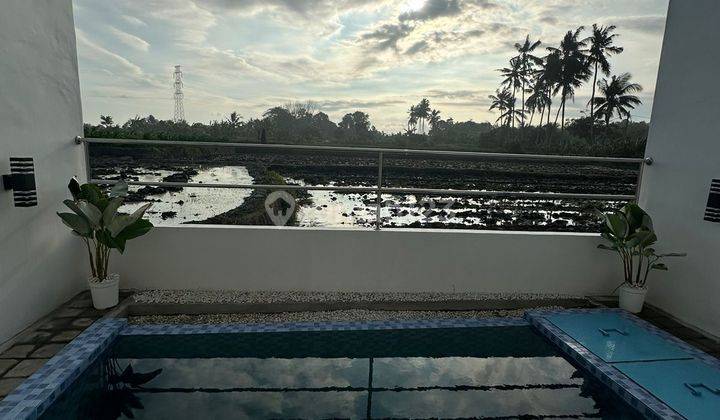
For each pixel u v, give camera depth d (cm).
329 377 211
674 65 274
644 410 178
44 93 239
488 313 284
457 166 1320
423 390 202
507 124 3831
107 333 221
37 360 192
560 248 298
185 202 934
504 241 295
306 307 274
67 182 260
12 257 214
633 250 277
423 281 296
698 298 255
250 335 244
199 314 265
